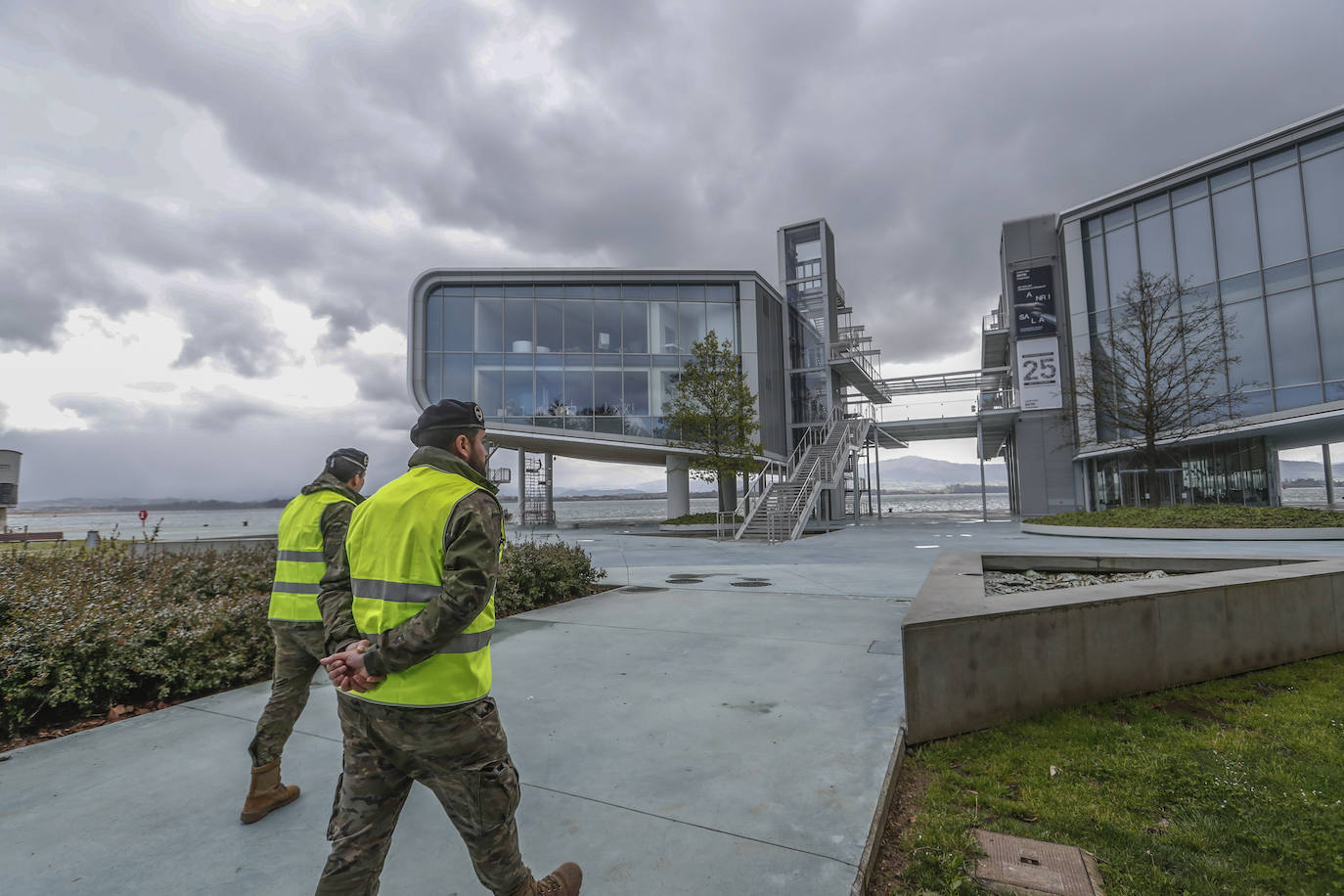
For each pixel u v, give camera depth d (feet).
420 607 5.57
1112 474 88.89
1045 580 23.76
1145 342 65.62
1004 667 12.57
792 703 13.88
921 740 11.77
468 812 5.66
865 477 115.75
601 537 72.33
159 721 13.74
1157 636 14.15
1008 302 101.35
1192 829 8.59
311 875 7.91
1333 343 65.51
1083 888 7.41
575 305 93.86
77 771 11.12
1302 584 16.44
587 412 92.38
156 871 8.00
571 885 6.63
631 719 13.14
